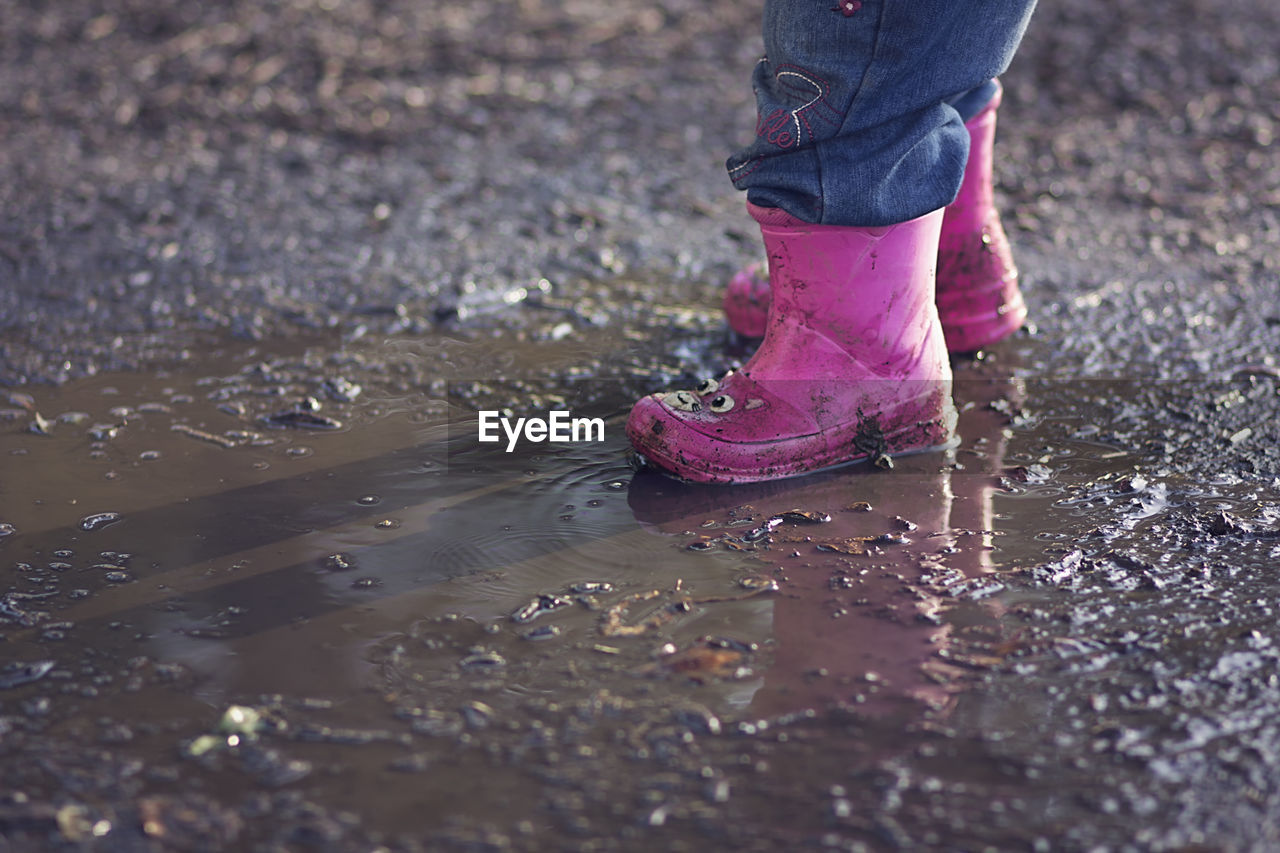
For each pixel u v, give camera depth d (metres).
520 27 2.97
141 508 1.35
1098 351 1.54
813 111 1.32
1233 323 1.58
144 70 2.60
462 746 1.16
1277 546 1.28
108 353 1.57
